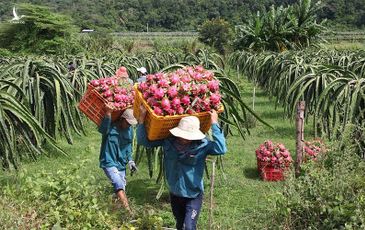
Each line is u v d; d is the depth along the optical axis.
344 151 4.33
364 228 3.49
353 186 3.98
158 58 14.88
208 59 6.61
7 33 26.22
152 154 5.98
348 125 4.68
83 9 56.09
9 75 6.76
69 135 6.31
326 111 6.23
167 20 58.19
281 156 6.59
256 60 16.75
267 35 22.19
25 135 5.32
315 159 4.68
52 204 3.84
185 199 4.22
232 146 8.86
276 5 51.66
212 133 4.05
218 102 4.05
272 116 12.19
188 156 4.07
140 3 59.12
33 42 25.73
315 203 3.95
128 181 6.62
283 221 4.03
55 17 25.95
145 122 4.17
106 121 5.11
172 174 4.19
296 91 7.67
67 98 6.24
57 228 3.55
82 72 9.05
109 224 3.94
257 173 7.08
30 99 6.15
